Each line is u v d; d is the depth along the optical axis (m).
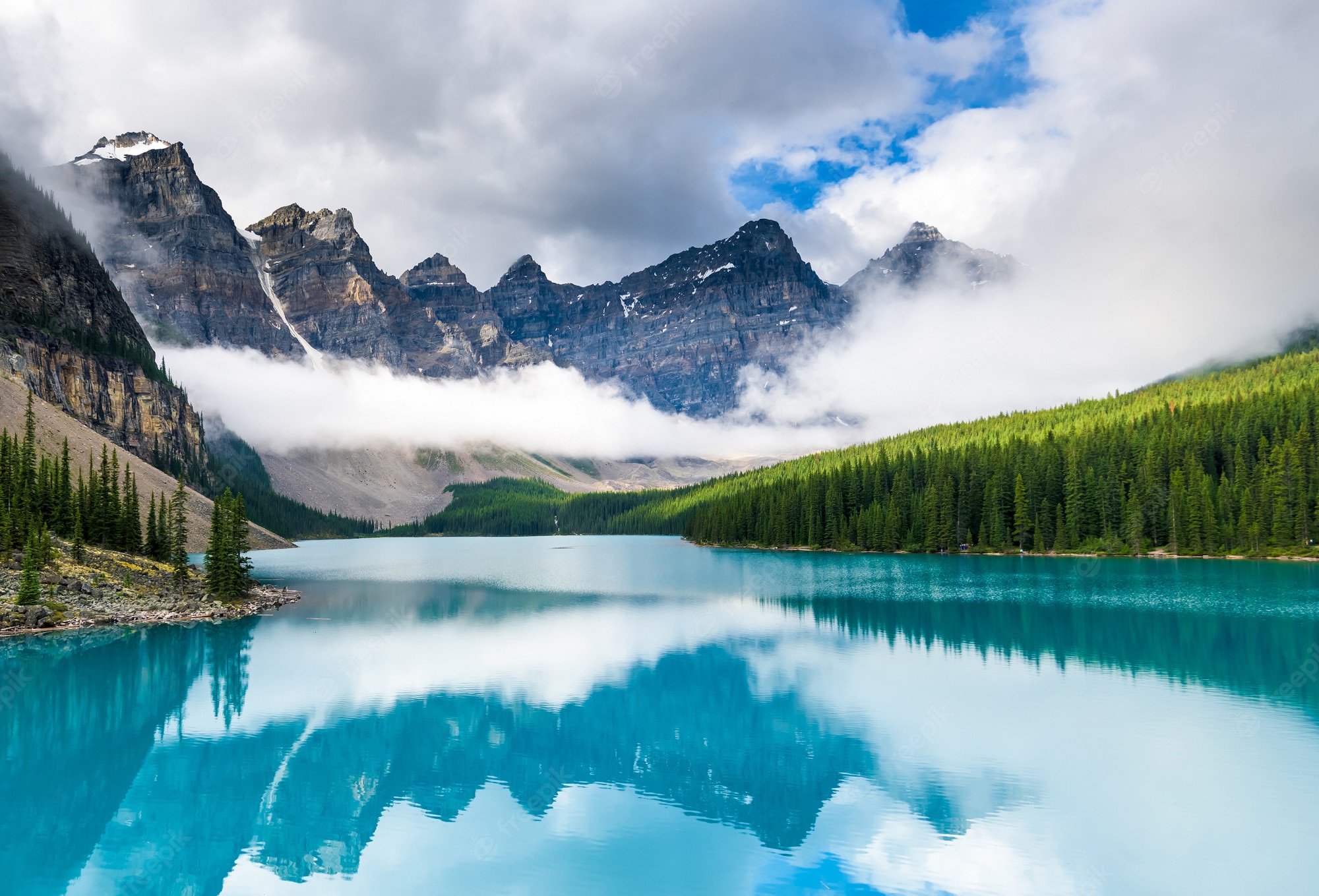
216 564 102.12
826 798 38.31
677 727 50.00
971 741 45.53
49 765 43.94
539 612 99.19
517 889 29.86
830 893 29.36
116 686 60.44
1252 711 49.81
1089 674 60.00
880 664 65.31
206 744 47.41
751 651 71.69
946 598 102.88
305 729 50.38
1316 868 30.55
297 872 31.86
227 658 70.06
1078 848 32.56
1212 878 29.89
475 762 44.31
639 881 30.83
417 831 35.56
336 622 91.00
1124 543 147.88
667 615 95.25
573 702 55.78
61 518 105.62
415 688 60.06
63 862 32.78
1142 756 42.59
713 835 34.78
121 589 93.56
